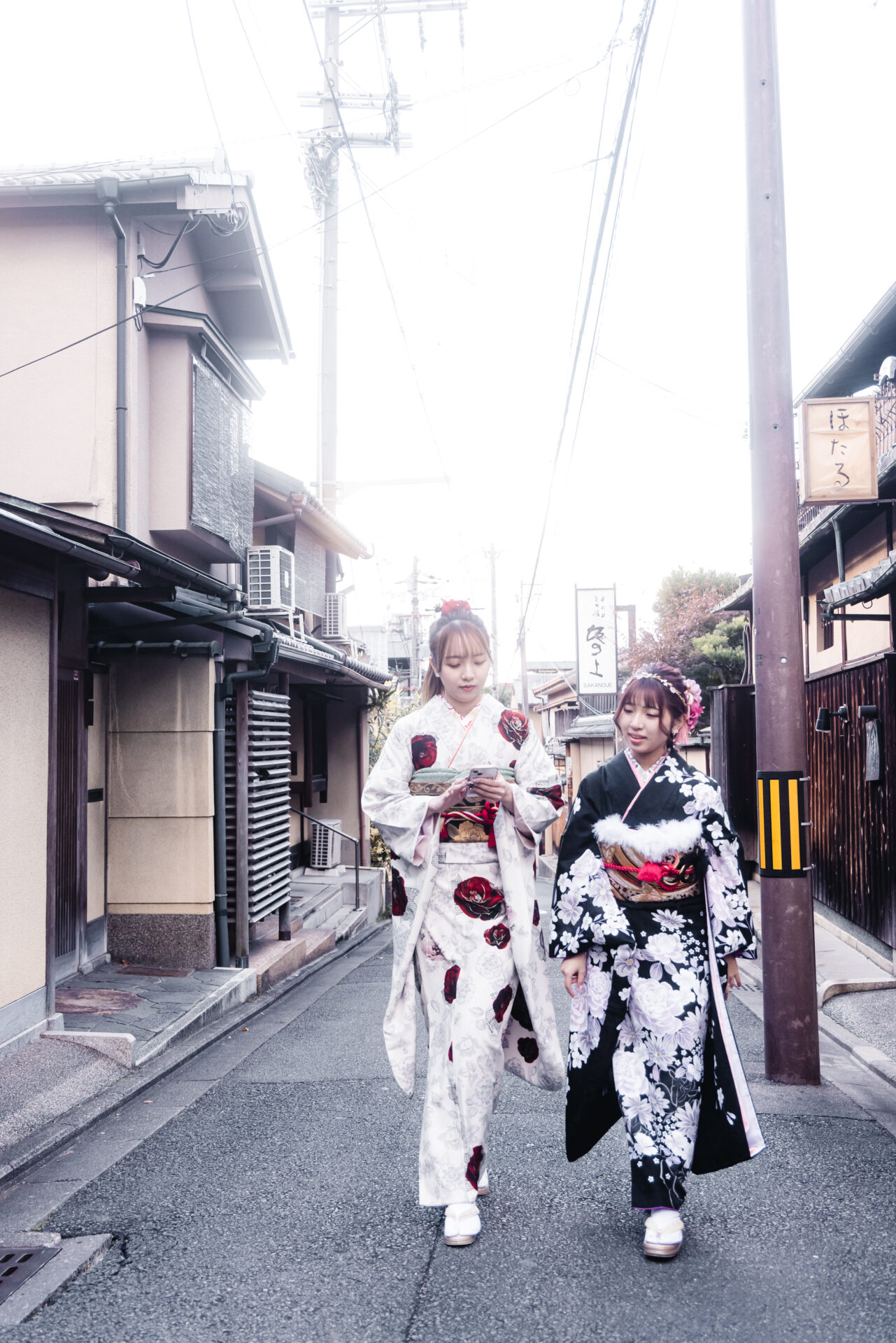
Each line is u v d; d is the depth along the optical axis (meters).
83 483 8.45
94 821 7.48
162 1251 2.98
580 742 25.23
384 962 9.57
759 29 4.76
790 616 4.68
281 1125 4.18
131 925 7.61
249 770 8.10
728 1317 2.47
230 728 8.03
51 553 5.31
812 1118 4.04
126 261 8.57
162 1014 6.07
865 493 7.45
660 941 2.90
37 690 5.18
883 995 6.56
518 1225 3.02
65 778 6.92
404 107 12.92
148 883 7.62
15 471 8.48
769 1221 3.04
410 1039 3.08
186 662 7.66
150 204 8.62
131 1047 5.05
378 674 14.77
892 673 7.22
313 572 15.16
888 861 7.27
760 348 4.76
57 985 6.71
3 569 4.84
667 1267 2.73
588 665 19.59
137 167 9.07
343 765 15.79
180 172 8.36
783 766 4.64
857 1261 2.76
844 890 8.62
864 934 8.21
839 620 9.04
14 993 4.89
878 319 8.24
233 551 10.27
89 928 7.35
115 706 7.70
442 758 3.10
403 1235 2.98
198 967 7.53
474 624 3.10
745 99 4.80
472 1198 2.92
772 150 4.75
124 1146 4.02
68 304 8.61
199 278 10.27
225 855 7.71
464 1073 2.93
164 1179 3.60
